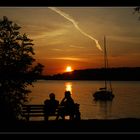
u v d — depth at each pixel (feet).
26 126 32.27
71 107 38.55
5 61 39.86
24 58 39.93
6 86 39.22
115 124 34.04
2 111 37.88
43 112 38.65
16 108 38.70
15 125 32.55
